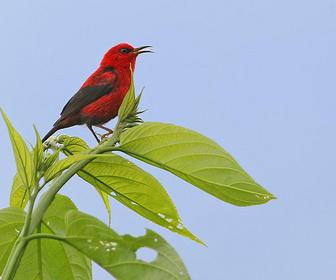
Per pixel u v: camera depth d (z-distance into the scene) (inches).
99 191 245.9
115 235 184.5
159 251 184.4
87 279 237.6
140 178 232.8
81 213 185.0
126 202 241.9
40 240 233.0
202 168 221.0
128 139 223.5
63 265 237.6
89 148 241.4
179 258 183.6
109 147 225.8
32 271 237.3
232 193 221.9
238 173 218.8
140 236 185.0
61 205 231.6
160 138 222.4
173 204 234.4
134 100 240.1
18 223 224.5
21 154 203.2
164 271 182.5
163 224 240.5
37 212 205.0
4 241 226.7
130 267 183.5
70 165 207.5
